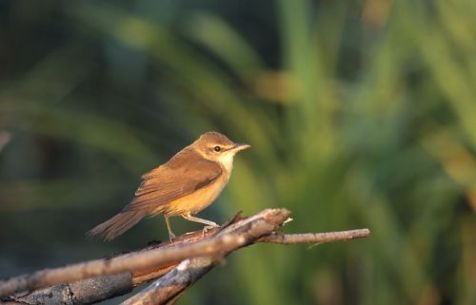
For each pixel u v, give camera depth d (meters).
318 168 12.39
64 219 16.31
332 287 12.48
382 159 12.53
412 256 12.57
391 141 12.61
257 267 12.21
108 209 16.23
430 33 12.86
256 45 16.97
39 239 16.17
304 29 13.12
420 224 12.74
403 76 13.26
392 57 13.06
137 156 14.43
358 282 12.52
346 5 15.27
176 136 15.95
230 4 16.86
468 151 12.77
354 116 12.87
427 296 12.73
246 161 12.86
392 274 12.51
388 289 12.48
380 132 12.62
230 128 13.83
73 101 16.50
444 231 13.00
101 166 16.33
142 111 16.33
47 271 5.33
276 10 16.97
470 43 12.80
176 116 15.82
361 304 12.52
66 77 16.64
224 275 13.49
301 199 12.34
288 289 12.23
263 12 17.02
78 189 16.05
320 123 12.75
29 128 15.75
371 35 14.34
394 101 12.92
